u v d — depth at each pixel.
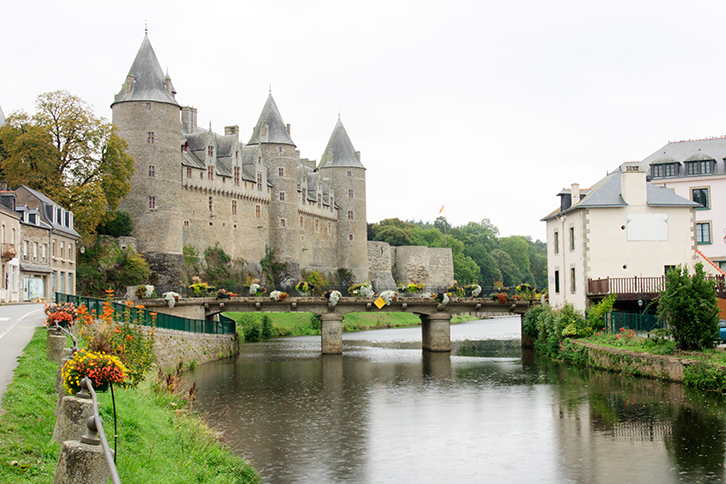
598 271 38.16
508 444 20.02
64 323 19.27
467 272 139.00
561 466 17.70
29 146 54.88
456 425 22.59
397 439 20.75
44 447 10.01
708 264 37.97
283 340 62.44
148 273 64.19
